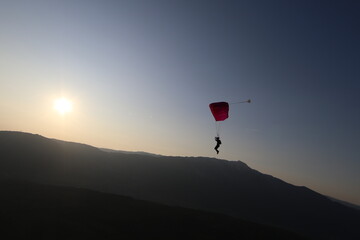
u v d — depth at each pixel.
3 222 33.75
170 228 46.19
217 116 26.48
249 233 54.47
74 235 34.38
